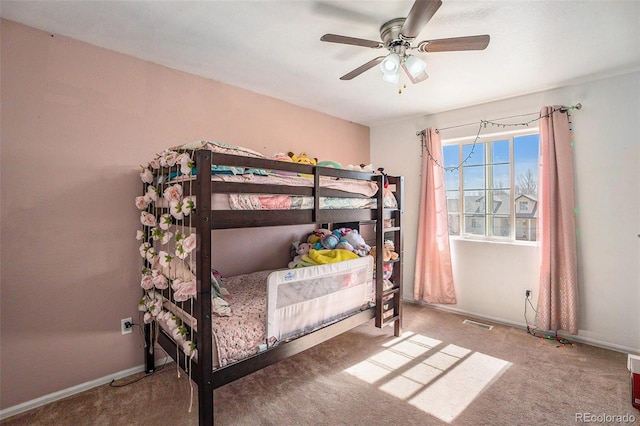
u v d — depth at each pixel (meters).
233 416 1.86
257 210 1.81
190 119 2.61
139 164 2.33
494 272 3.37
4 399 1.84
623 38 2.06
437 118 3.80
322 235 3.28
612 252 2.71
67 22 1.87
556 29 1.95
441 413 1.89
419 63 1.90
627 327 2.65
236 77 2.73
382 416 1.86
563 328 2.87
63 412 1.88
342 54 2.31
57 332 2.01
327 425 1.78
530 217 3.24
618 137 2.66
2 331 1.84
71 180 2.05
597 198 2.76
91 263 2.13
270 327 1.91
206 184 1.57
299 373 2.34
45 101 1.95
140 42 2.11
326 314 2.30
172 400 2.01
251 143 3.06
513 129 3.22
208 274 1.59
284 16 1.83
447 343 2.84
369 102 3.41
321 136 3.79
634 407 1.91
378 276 2.79
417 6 1.37
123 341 2.27
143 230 2.29
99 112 2.15
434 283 3.72
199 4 1.71
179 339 1.77
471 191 3.62
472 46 1.73
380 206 2.78
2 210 1.83
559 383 2.19
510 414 1.87
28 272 1.91
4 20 1.82
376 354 2.64
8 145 1.84
